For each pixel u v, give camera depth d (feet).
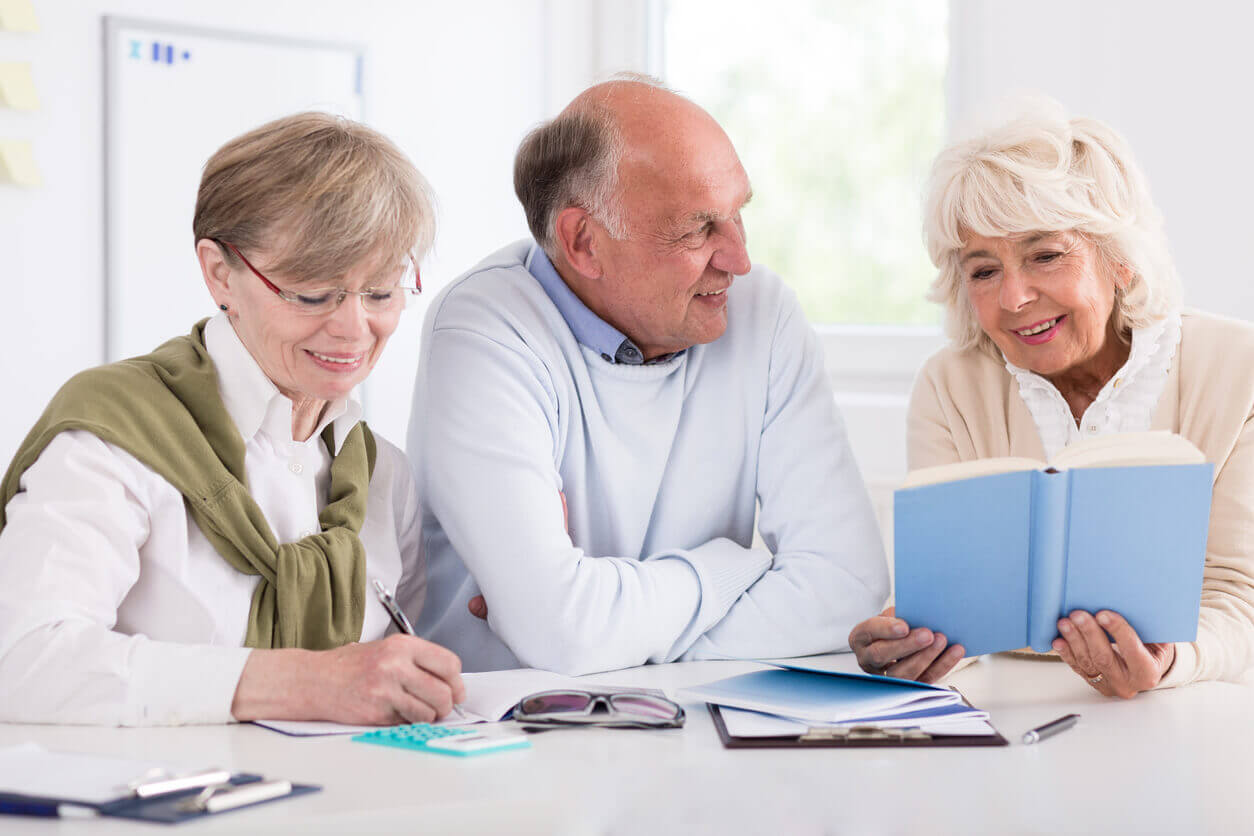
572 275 5.39
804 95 10.49
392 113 10.43
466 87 10.82
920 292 9.97
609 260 5.19
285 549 4.30
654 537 5.60
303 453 4.56
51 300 8.99
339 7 10.14
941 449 6.15
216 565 4.22
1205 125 8.17
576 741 3.51
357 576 4.49
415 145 10.56
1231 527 5.31
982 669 4.88
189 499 4.14
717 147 5.16
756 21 10.71
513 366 5.09
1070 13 8.71
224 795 2.75
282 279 4.12
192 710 3.64
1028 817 2.98
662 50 11.20
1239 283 8.10
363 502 4.68
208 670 3.67
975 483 4.22
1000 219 5.42
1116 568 4.21
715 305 5.33
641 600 4.69
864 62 10.16
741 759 3.35
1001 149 5.56
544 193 5.32
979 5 9.25
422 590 5.23
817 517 5.37
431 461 5.06
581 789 3.01
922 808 3.04
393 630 5.07
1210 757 3.47
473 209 10.90
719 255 5.19
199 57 9.50
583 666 4.54
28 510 3.86
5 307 8.81
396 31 10.43
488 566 4.77
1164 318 5.65
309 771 3.12
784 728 3.55
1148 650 4.40
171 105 9.40
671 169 5.05
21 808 2.69
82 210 9.09
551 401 5.22
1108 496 4.19
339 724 3.65
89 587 3.84
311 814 2.72
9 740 3.43
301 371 4.30
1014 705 4.19
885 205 10.11
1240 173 8.05
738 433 5.64
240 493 4.22
